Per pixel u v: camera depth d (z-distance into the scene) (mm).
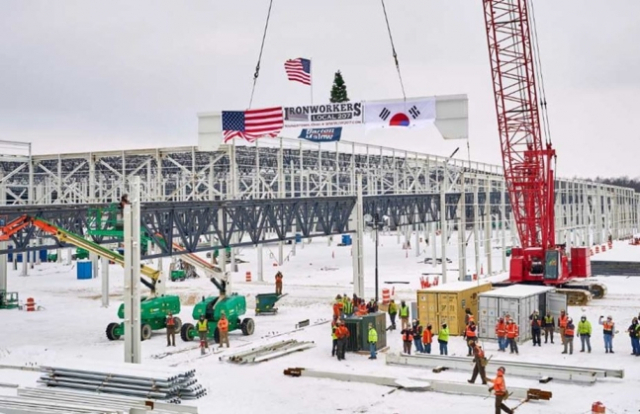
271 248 126562
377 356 36812
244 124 41094
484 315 41188
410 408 26984
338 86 97938
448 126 36969
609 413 25734
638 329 35469
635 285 66688
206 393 29500
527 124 60531
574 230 112062
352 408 27109
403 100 37531
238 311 43750
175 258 85375
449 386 29266
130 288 34000
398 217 66125
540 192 60531
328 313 53188
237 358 35562
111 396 27266
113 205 38875
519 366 31672
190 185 78438
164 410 25641
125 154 68250
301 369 32719
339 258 102250
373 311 44344
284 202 49031
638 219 173750
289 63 53719
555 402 27297
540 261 58656
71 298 65000
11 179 85688
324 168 88250
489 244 76688
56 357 37875
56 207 36938
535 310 42281
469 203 84375
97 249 38562
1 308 58719
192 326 42656
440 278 74312
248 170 80688
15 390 29984
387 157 89688
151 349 39906
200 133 42094
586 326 36750
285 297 62312
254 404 27828
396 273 81188
